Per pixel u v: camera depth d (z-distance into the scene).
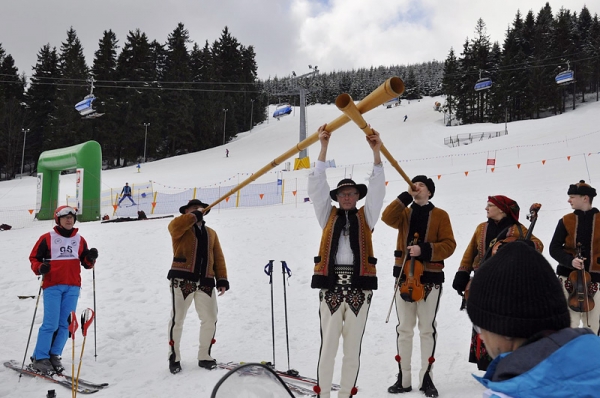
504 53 77.50
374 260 3.70
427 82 124.25
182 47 77.19
